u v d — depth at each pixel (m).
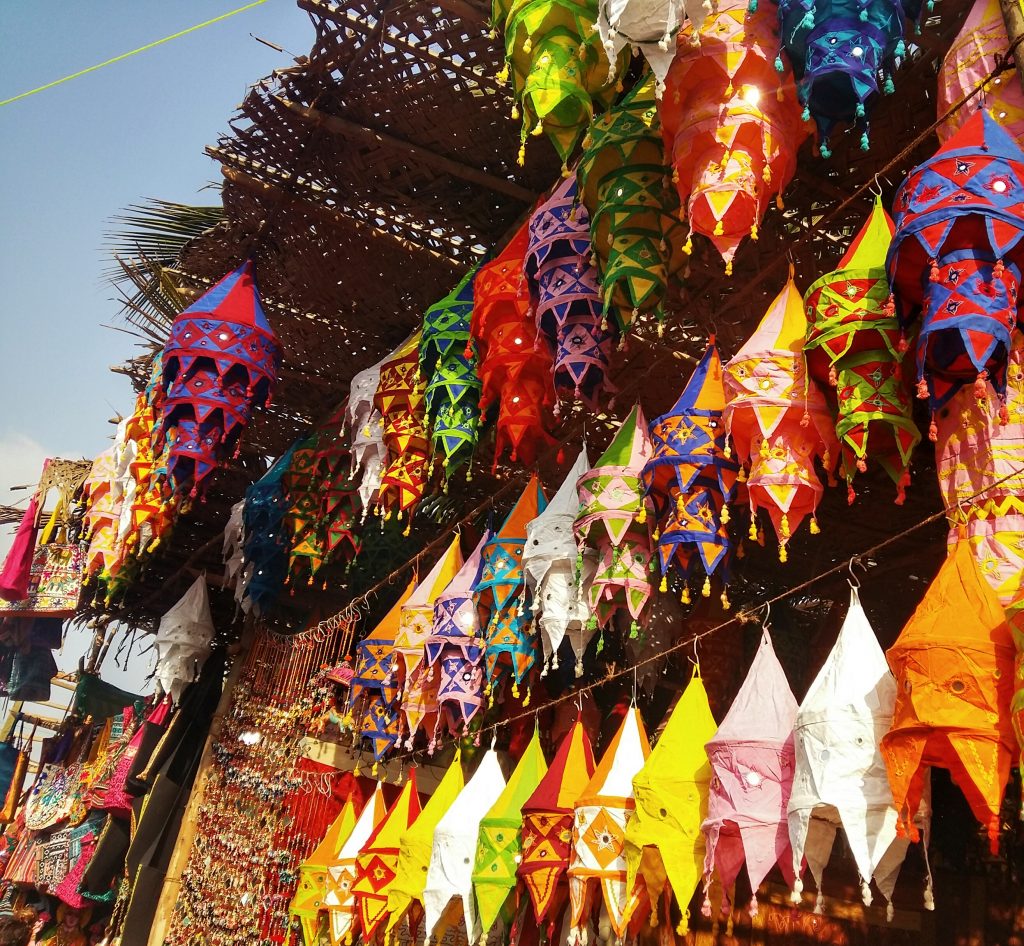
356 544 6.82
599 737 5.95
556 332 4.31
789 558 6.09
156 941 8.14
